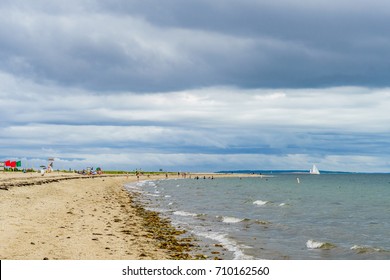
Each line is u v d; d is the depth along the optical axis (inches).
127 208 1788.9
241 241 1050.1
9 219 1014.4
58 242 815.1
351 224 1571.1
